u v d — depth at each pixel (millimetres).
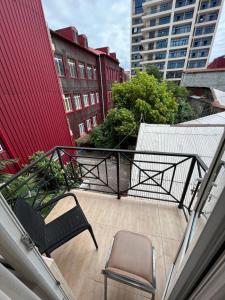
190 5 17391
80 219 1481
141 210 2025
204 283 506
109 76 11211
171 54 20750
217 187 659
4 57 3100
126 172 6332
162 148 4043
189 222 1097
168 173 3428
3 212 421
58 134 4871
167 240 1659
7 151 3225
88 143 8695
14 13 3221
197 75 11984
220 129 4207
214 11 17688
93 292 1293
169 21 19141
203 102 9984
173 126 4684
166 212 1988
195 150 3820
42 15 3992
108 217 1949
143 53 22203
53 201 1643
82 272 1425
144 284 919
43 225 1446
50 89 4473
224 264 414
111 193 2295
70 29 6953
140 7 21016
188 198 2766
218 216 418
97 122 10914
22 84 3527
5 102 3168
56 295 685
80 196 2297
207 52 19844
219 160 758
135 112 7512
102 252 1572
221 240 438
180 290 640
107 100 11094
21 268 513
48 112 4418
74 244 1654
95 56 9398
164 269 1410
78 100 8336
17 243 455
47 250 1247
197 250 498
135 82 7695
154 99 7324
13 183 2346
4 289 381
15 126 3385
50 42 4367
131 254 1149
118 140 8008
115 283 1341
